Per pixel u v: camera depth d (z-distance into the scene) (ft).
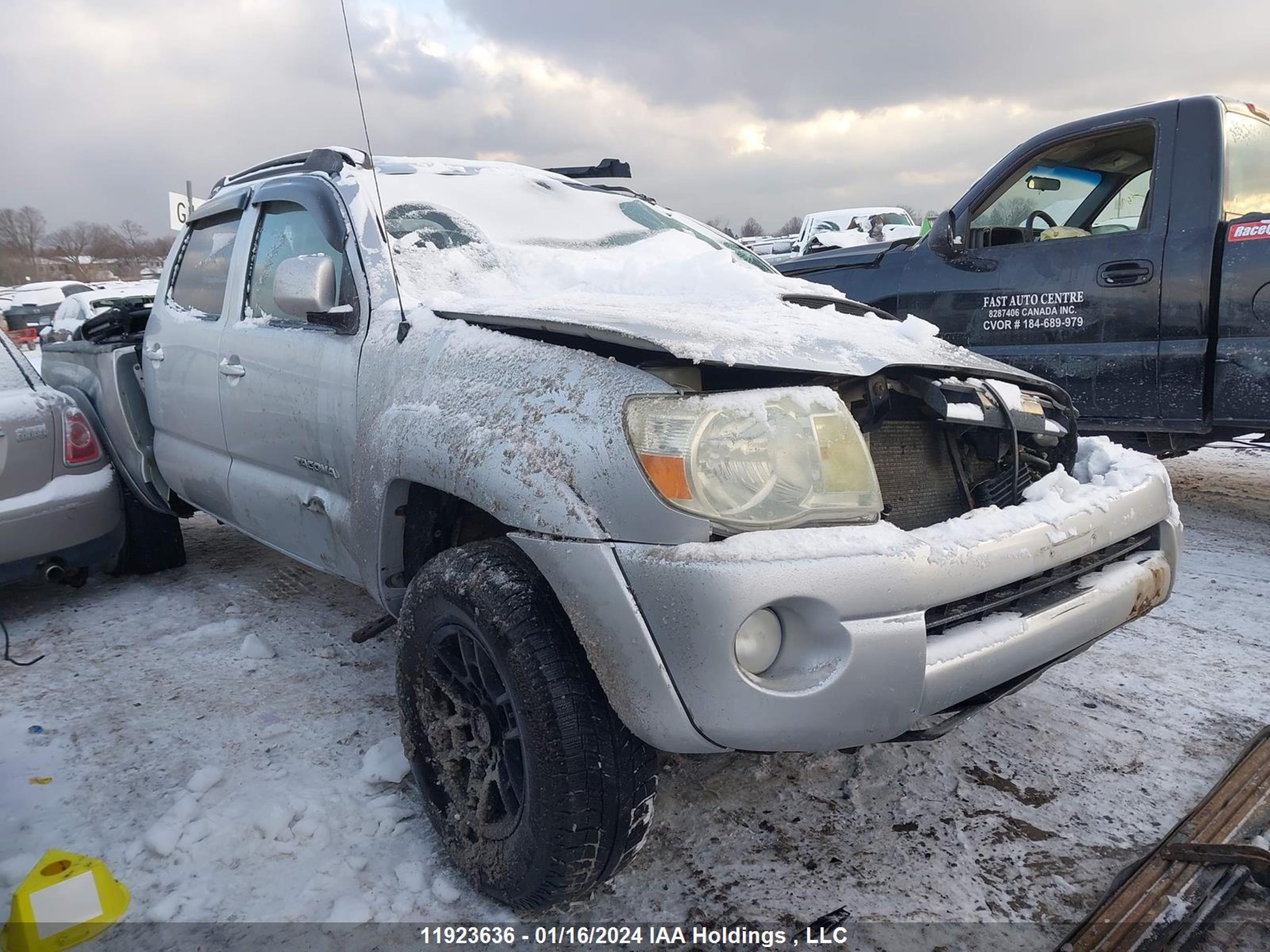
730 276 8.57
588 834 5.62
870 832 7.14
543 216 10.25
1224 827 6.94
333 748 8.52
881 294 16.15
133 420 12.79
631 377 5.81
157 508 13.24
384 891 6.59
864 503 5.80
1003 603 6.16
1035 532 6.26
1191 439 13.62
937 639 5.76
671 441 5.44
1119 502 7.06
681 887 6.54
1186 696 9.26
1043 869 6.68
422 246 8.85
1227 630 10.85
